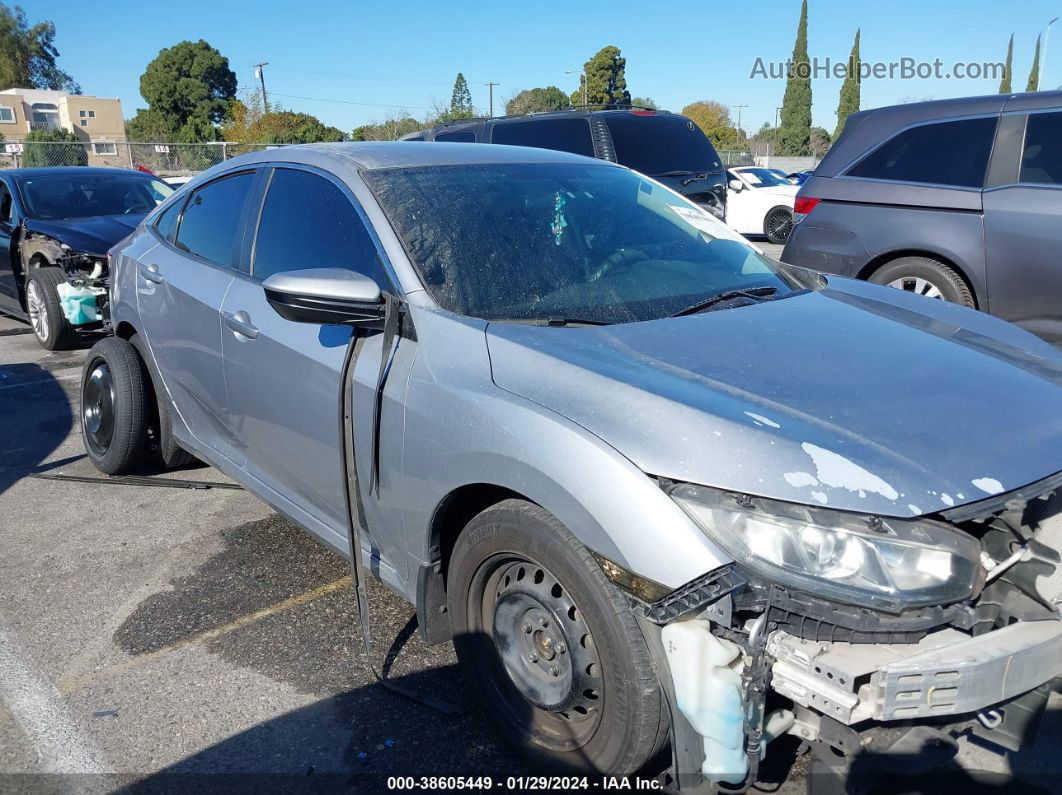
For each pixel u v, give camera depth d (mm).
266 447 3340
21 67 71688
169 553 3850
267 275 3346
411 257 2793
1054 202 5316
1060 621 1978
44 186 8352
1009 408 2209
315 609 3359
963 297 5793
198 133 56000
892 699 1810
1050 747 2424
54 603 3439
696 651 1892
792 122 51844
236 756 2549
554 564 2162
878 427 2062
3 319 9570
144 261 4172
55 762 2533
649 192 3645
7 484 4691
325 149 3398
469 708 2746
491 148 3621
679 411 2070
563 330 2545
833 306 2945
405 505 2605
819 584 1844
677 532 1925
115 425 4438
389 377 2621
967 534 1923
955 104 5840
